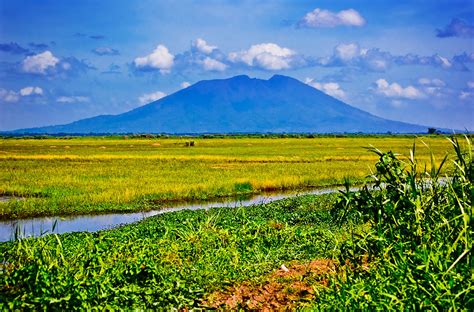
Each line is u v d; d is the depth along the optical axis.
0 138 158.38
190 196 32.38
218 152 71.12
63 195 30.03
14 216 25.44
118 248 12.34
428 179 9.25
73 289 8.62
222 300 9.41
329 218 19.89
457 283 6.18
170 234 15.16
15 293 8.56
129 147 87.25
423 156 55.06
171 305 9.09
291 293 9.50
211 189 33.78
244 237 14.52
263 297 9.42
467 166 7.68
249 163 52.19
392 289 6.91
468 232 6.65
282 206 24.41
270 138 147.50
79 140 132.75
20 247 10.60
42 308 8.13
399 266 7.11
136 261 10.73
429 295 6.19
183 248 12.86
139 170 43.97
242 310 8.85
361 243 8.78
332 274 9.68
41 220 24.67
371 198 8.66
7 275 9.24
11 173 40.69
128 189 31.98
